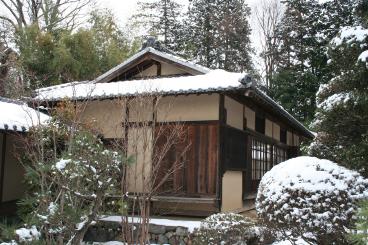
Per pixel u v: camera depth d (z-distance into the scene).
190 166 8.21
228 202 8.62
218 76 8.25
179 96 8.55
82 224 4.54
